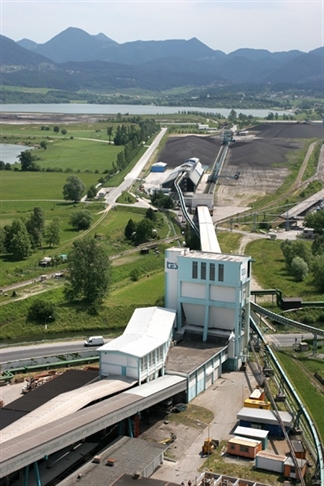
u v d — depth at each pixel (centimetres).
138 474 9544
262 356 15862
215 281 14962
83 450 10681
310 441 11456
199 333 15338
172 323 14762
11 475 9862
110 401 11119
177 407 12706
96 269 19450
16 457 8762
